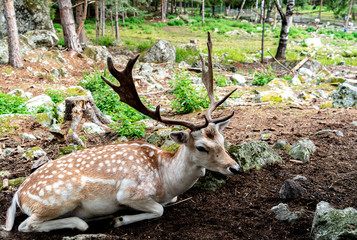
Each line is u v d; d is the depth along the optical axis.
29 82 12.92
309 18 56.53
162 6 46.84
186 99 8.41
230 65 19.95
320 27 47.38
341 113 7.06
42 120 7.29
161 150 3.65
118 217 3.37
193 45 23.30
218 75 16.83
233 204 3.69
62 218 3.34
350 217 2.77
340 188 3.79
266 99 9.70
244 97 11.12
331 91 11.73
